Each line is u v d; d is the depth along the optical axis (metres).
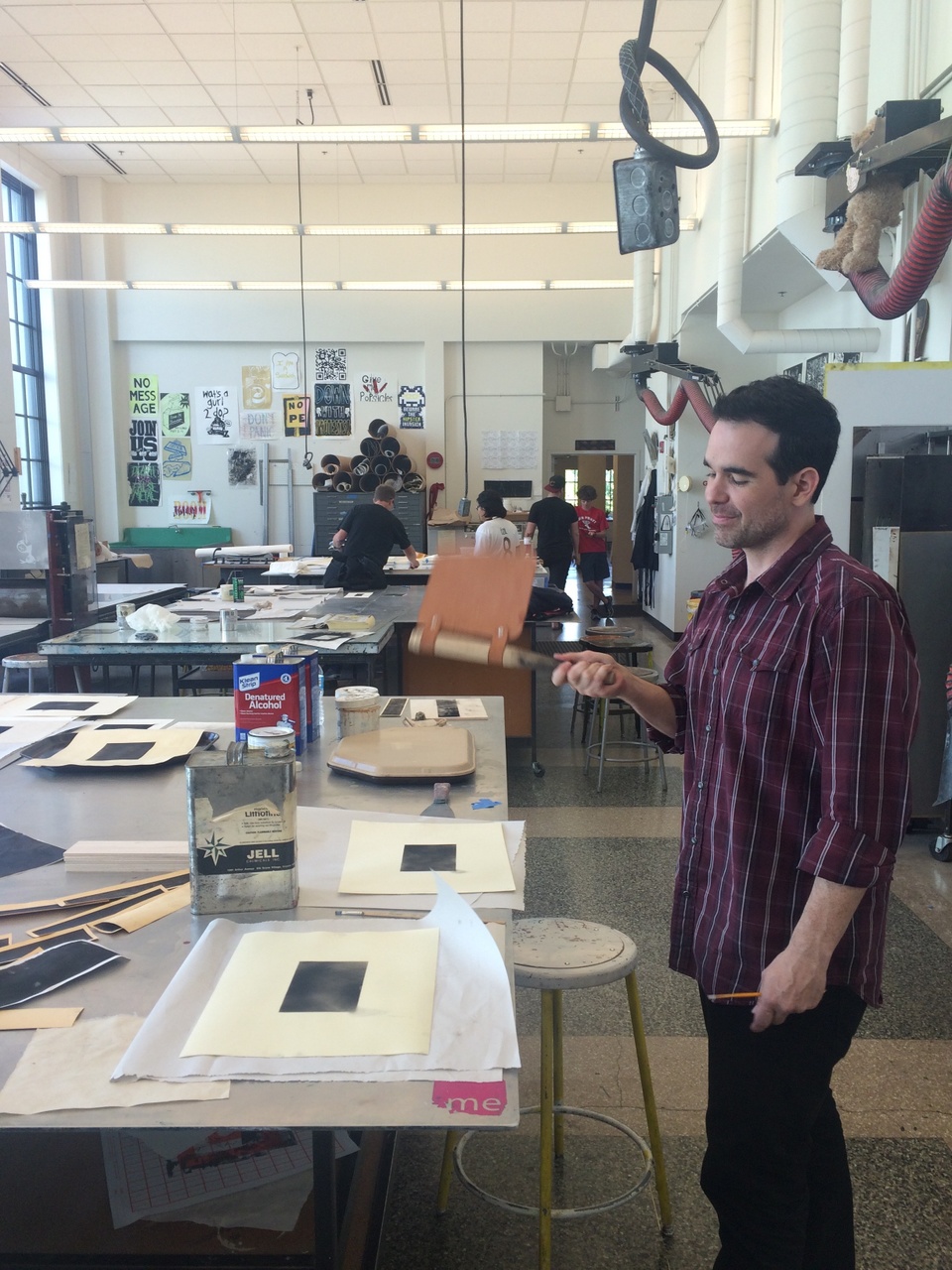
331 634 4.10
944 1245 1.75
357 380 11.03
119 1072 0.89
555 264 10.79
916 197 4.58
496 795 1.76
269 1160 1.32
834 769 1.12
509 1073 0.90
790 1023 1.22
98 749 2.05
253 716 2.00
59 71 7.87
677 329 9.23
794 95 4.91
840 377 4.26
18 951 1.15
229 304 10.81
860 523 4.33
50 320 10.41
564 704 6.68
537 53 7.56
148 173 10.37
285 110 8.65
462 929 1.16
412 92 8.27
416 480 10.80
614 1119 2.02
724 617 1.32
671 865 3.57
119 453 11.11
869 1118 2.11
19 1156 1.38
